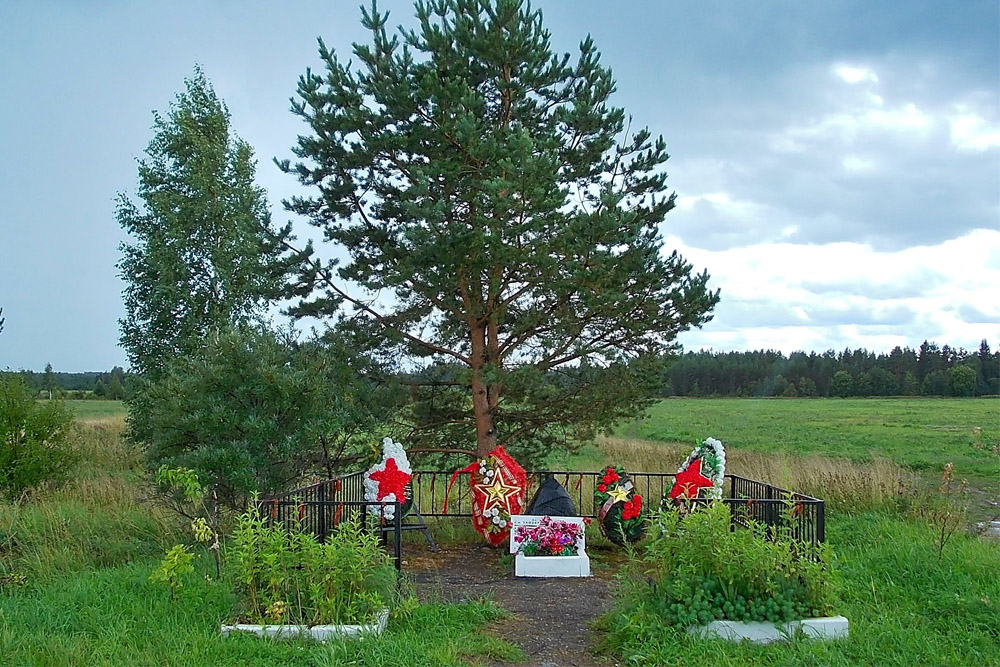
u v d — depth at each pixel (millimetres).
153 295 17406
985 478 21812
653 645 6484
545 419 12523
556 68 12148
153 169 18297
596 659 6598
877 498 14180
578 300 11711
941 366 77625
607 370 12102
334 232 12109
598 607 8219
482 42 11422
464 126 10523
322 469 12398
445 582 9453
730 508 8820
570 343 12180
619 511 11156
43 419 15055
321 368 11734
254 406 11312
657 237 12227
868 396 75625
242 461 10641
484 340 12609
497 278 11852
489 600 8141
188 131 18016
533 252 11016
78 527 11734
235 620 6965
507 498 11375
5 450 14227
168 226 17641
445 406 13078
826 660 6137
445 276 11141
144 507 13195
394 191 12023
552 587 9172
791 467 17250
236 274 17344
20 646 6391
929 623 7227
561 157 12195
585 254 10711
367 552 7297
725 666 6027
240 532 7320
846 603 7711
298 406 11398
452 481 12891
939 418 48406
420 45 11992
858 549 10602
